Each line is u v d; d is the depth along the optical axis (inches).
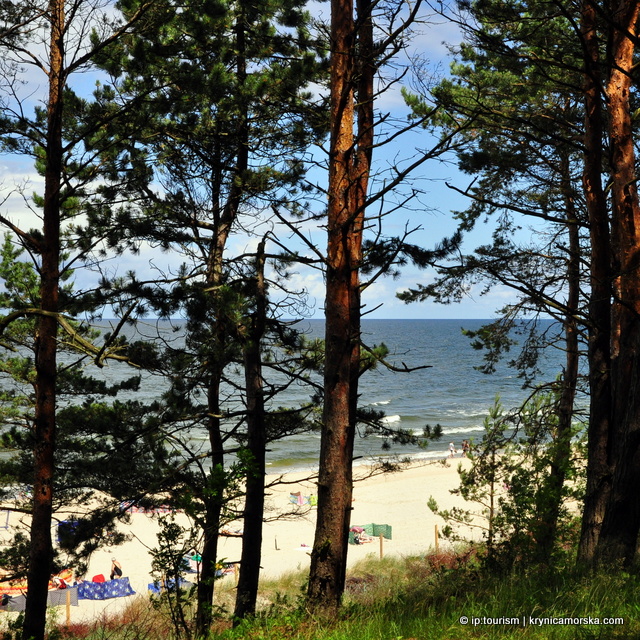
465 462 1888.5
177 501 296.7
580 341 446.3
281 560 1114.1
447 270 411.2
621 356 342.6
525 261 433.7
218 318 404.5
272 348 484.7
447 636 198.8
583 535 352.2
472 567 331.6
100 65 401.7
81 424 458.9
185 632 271.1
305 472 1828.2
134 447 471.8
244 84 441.7
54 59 354.0
